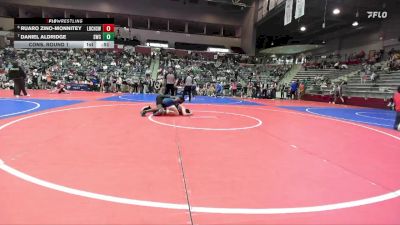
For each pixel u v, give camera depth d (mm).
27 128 6645
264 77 36000
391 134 8094
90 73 29938
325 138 6922
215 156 4758
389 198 3266
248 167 4234
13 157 4305
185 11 42125
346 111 15797
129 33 40344
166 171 3902
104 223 2488
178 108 9992
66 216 2584
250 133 7035
